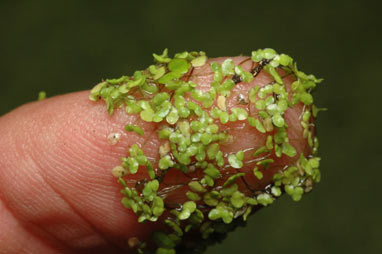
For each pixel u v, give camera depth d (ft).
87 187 0.34
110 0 0.63
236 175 0.32
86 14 0.63
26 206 0.35
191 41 0.61
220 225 0.33
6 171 0.35
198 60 0.33
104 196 0.34
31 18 0.63
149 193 0.32
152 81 0.32
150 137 0.33
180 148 0.31
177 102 0.32
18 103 0.60
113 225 0.35
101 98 0.34
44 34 0.62
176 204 0.33
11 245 0.35
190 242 0.34
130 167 0.32
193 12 0.62
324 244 0.53
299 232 0.54
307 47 0.60
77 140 0.34
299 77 0.32
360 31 0.60
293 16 0.62
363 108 0.58
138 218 0.33
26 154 0.35
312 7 0.62
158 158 0.33
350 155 0.56
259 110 0.32
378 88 0.58
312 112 0.33
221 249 0.53
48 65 0.61
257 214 0.54
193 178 0.32
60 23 0.63
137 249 0.35
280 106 0.32
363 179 0.55
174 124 0.32
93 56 0.61
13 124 0.35
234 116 0.32
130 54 0.61
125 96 0.32
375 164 0.56
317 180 0.33
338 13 0.61
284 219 0.54
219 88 0.32
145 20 0.62
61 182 0.34
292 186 0.33
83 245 0.36
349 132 0.57
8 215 0.35
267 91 0.32
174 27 0.62
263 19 0.62
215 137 0.32
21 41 0.62
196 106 0.32
